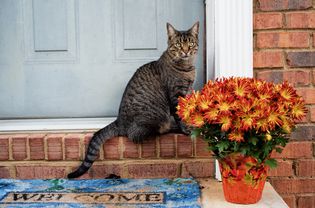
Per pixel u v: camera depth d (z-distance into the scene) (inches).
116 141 84.0
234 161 67.2
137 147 83.9
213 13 85.3
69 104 92.4
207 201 70.9
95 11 91.0
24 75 91.8
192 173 83.8
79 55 91.7
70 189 76.9
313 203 84.9
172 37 88.4
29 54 91.7
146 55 92.4
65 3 91.0
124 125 84.1
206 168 83.6
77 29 91.3
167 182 80.2
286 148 84.0
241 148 65.6
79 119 91.4
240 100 64.3
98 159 84.1
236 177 68.0
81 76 92.0
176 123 88.1
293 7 82.2
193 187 76.9
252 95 65.9
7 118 92.3
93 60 91.8
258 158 66.2
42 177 84.2
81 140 83.5
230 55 81.5
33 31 91.3
